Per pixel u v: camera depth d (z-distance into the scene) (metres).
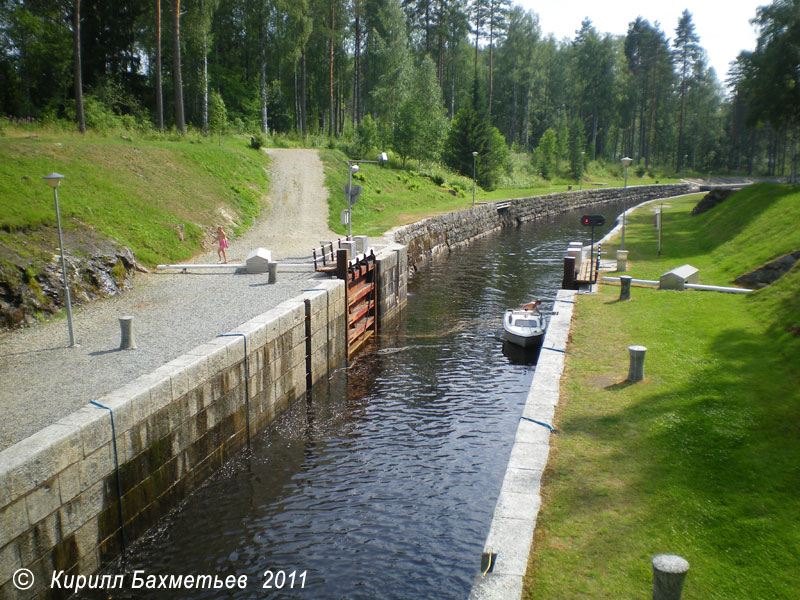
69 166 30.20
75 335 17.27
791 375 14.09
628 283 23.30
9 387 13.36
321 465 15.54
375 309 27.27
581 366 16.14
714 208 45.09
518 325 25.84
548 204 74.75
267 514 13.35
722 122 130.88
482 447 16.45
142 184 33.56
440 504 13.74
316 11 69.38
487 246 51.44
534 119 119.06
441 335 26.92
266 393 17.56
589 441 11.85
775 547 8.52
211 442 14.81
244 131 63.03
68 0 55.66
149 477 12.53
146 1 58.66
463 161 74.56
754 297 21.09
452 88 96.19
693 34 120.31
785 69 46.75
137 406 12.02
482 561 8.46
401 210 50.53
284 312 18.58
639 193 96.00
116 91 55.31
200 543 12.33
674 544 8.74
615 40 123.88
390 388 20.89
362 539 12.49
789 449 11.03
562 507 9.67
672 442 11.70
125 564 11.65
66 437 10.23
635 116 125.50
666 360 16.23
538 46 110.75
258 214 39.47
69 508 10.37
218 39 73.81
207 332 17.45
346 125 89.50
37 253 20.28
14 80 50.72
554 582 8.00
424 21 91.12
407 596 10.88
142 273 25.30
